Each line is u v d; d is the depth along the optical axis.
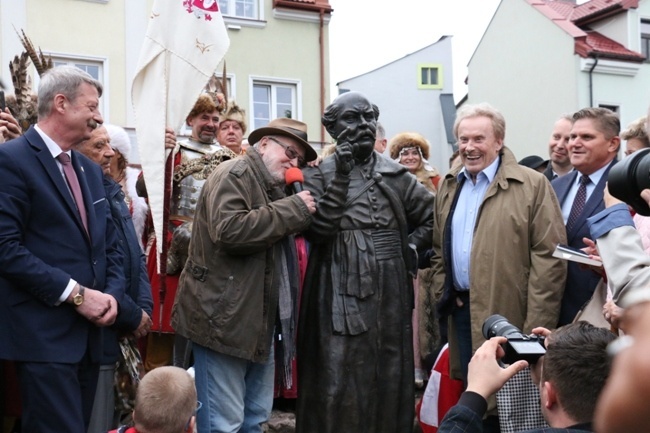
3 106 4.10
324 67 21.02
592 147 4.16
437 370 4.82
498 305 3.87
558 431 2.00
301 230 3.65
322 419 3.68
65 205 3.44
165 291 4.79
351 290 3.70
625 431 0.63
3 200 3.27
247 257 3.65
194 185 5.16
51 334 3.28
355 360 3.69
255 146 3.87
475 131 4.01
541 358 2.45
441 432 2.07
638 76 26.20
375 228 3.79
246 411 3.90
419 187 4.04
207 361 3.73
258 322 3.63
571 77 25.91
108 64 17.64
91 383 3.52
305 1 20.80
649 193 1.66
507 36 28.27
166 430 2.96
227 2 20.22
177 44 4.87
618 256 2.99
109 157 4.59
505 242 3.89
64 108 3.49
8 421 3.95
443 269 4.23
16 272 3.22
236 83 20.20
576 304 4.05
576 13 28.31
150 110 4.81
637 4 26.23
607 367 2.04
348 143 3.65
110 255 3.72
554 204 3.96
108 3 17.69
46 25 17.17
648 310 0.63
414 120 36.44
